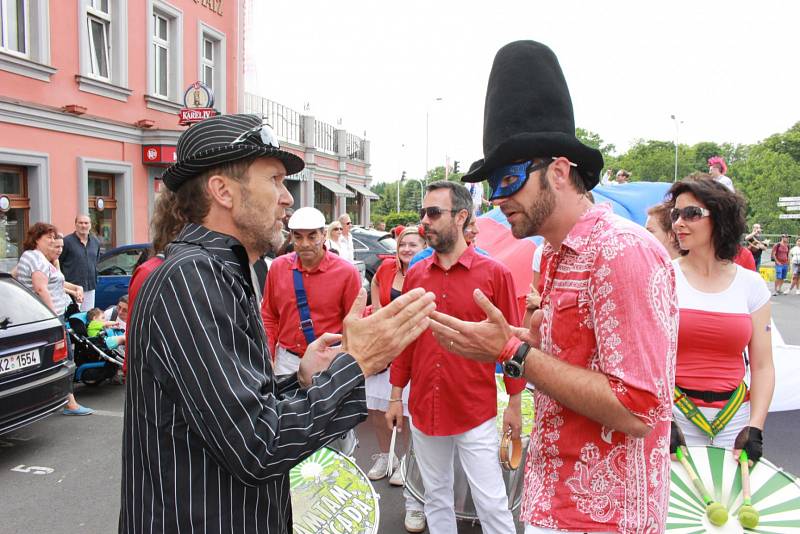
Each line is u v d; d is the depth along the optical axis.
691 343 2.49
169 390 1.20
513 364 1.46
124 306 6.36
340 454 2.40
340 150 25.23
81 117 9.97
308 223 3.54
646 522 1.47
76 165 9.98
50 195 9.44
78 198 10.02
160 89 12.58
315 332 3.67
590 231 1.49
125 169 11.20
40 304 4.59
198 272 1.22
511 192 1.52
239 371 1.19
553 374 1.42
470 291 2.79
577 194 1.54
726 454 2.23
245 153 1.34
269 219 1.40
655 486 1.48
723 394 2.46
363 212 29.50
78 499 3.78
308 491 2.17
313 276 3.69
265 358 1.39
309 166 21.67
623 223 1.46
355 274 3.74
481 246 6.27
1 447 4.68
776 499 2.01
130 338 1.26
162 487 1.22
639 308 1.33
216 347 1.17
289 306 3.70
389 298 4.44
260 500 1.30
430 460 2.81
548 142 1.48
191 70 13.27
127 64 11.12
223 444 1.14
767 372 2.46
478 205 9.13
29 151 8.97
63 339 4.67
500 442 2.95
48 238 5.91
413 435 2.88
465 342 1.52
